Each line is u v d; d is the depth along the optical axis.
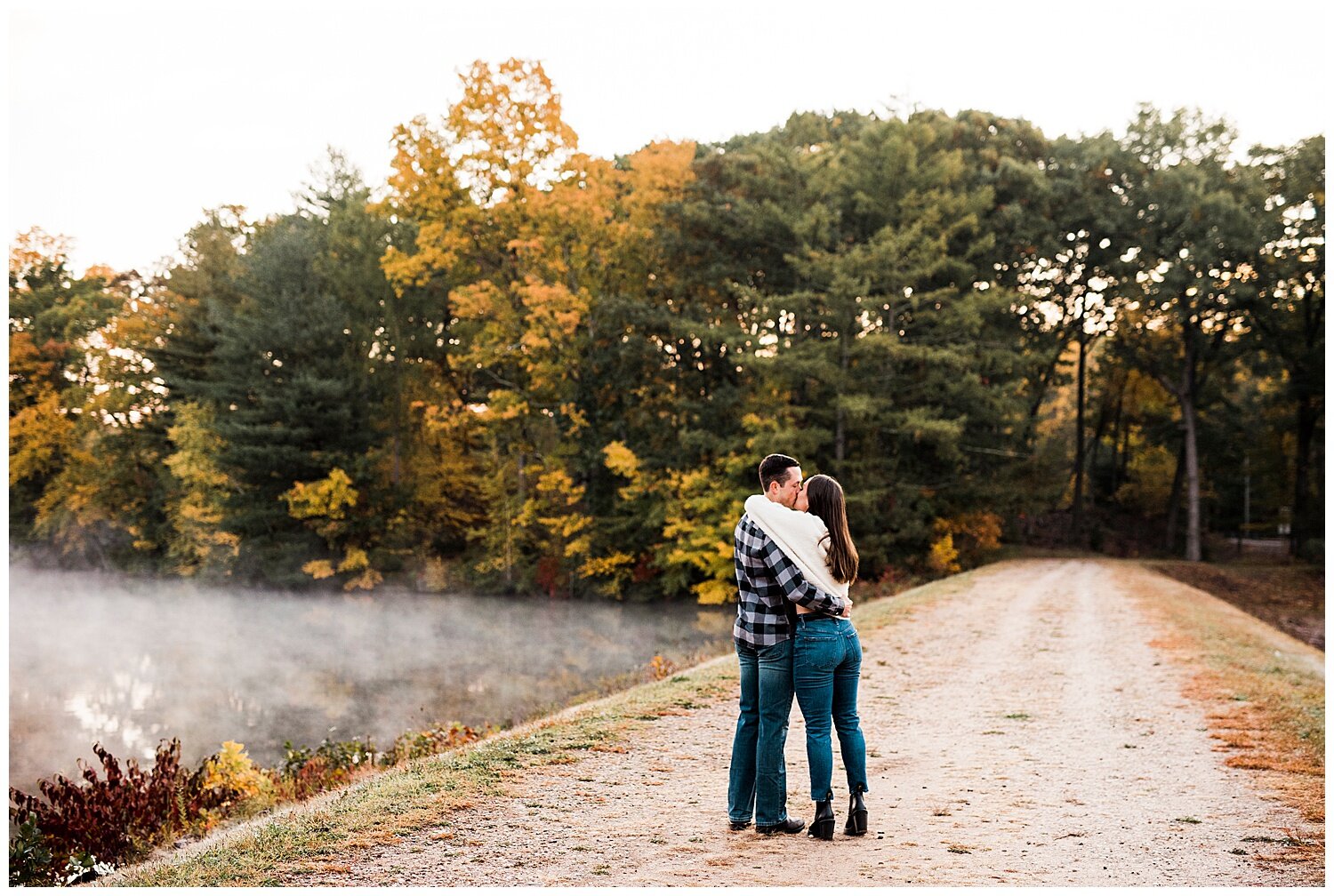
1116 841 5.25
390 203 35.12
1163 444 53.16
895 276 29.86
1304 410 42.31
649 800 5.98
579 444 33.75
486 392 39.34
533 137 33.91
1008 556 40.31
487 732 11.51
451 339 40.34
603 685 15.62
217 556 37.69
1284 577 35.19
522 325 34.47
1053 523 53.44
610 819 5.57
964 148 39.34
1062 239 40.56
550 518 33.78
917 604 19.28
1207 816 5.76
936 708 9.24
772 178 32.53
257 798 8.98
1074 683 10.61
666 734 7.90
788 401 31.73
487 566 35.25
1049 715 8.92
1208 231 38.97
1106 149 39.50
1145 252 40.19
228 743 9.91
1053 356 42.03
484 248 35.62
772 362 28.77
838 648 5.21
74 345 45.06
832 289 28.83
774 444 28.89
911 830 5.42
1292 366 42.56
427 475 39.50
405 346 39.16
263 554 35.69
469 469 40.19
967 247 34.75
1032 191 37.44
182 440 38.03
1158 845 5.19
